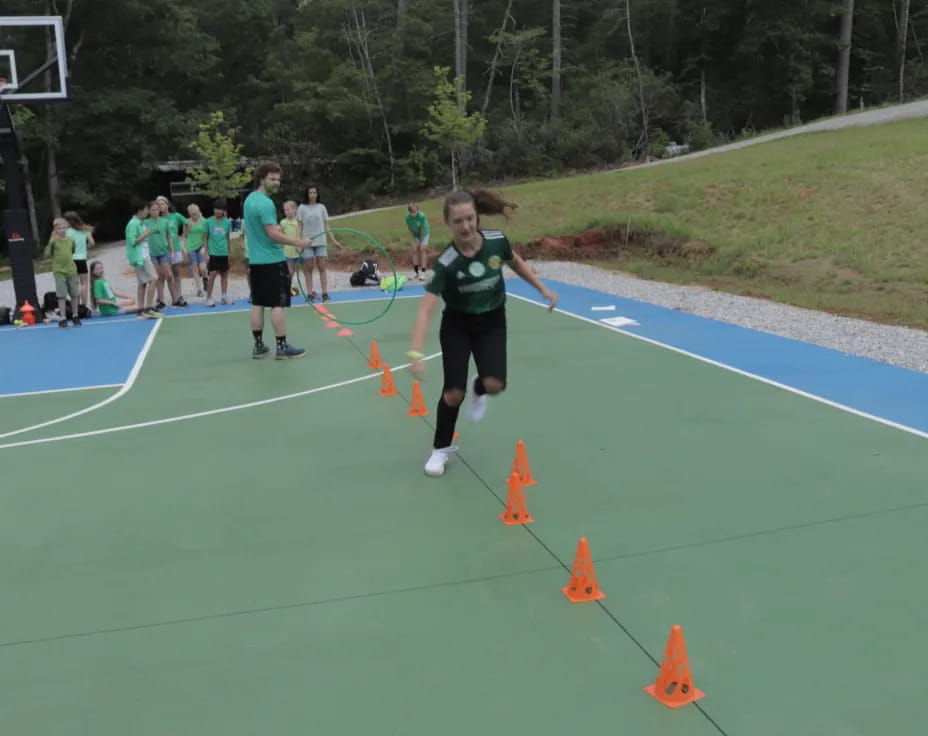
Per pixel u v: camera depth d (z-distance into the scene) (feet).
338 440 18.72
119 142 110.32
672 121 134.10
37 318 37.76
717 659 9.80
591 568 11.38
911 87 138.41
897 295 37.17
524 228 60.49
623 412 20.35
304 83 128.47
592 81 138.21
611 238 55.88
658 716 8.78
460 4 141.69
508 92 153.48
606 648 10.09
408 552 12.91
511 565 12.37
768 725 8.61
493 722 8.75
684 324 32.04
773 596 11.28
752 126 142.82
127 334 33.58
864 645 10.06
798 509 14.21
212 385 24.27
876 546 12.73
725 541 13.01
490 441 18.37
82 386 24.89
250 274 26.94
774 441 17.87
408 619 10.89
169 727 8.85
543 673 9.61
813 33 137.49
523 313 34.94
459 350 15.20
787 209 54.19
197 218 42.04
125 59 115.85
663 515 14.10
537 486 15.57
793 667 9.62
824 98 145.07
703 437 18.26
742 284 43.19
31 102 37.60
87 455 18.20
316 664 9.93
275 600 11.52
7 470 17.37
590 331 30.83
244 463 17.37
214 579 12.22
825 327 30.60
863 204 51.44
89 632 10.82
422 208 80.12
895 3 150.00
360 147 130.62
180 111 131.64
